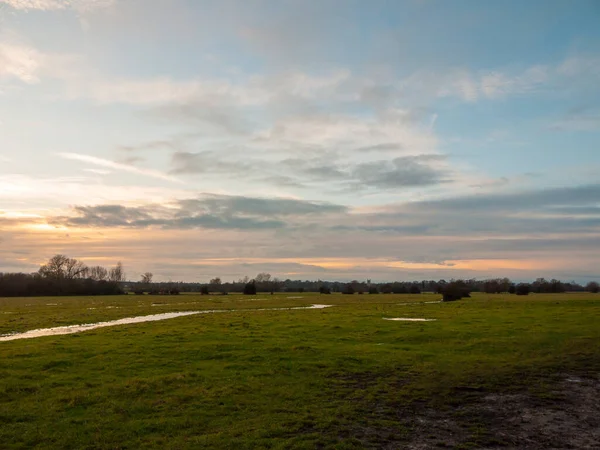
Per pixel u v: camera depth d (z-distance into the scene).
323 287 153.25
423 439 13.77
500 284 145.38
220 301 91.38
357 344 29.25
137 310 63.47
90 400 17.22
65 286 145.38
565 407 16.94
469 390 18.92
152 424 14.83
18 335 36.16
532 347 27.72
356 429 14.50
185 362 23.78
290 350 26.66
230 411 16.11
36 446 13.23
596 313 47.41
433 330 34.97
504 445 13.38
